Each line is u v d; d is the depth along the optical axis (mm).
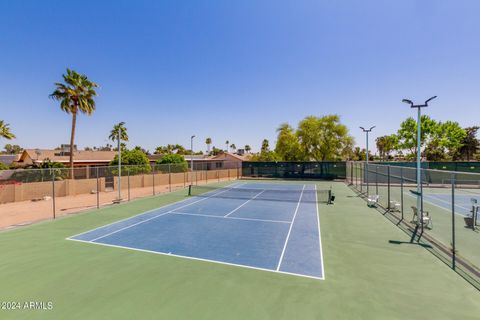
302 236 9797
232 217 13031
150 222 12109
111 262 7434
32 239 9562
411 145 46969
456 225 10789
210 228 11023
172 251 8320
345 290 5801
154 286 6043
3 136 30359
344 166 34312
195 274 6660
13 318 4844
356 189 23625
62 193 21281
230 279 6375
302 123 40094
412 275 6477
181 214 13812
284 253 8094
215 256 7883
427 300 5371
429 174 25875
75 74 25781
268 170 38000
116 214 13898
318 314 4922
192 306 5219
